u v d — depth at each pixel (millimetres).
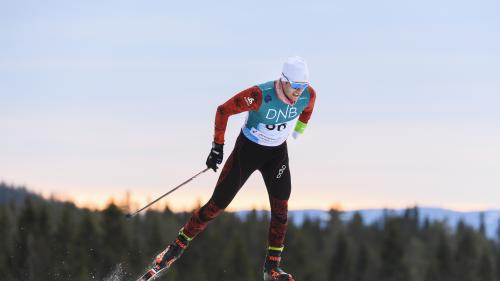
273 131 11102
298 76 10508
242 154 11352
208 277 77188
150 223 74375
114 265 68375
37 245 70688
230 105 10781
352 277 87938
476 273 89875
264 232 86438
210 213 11672
